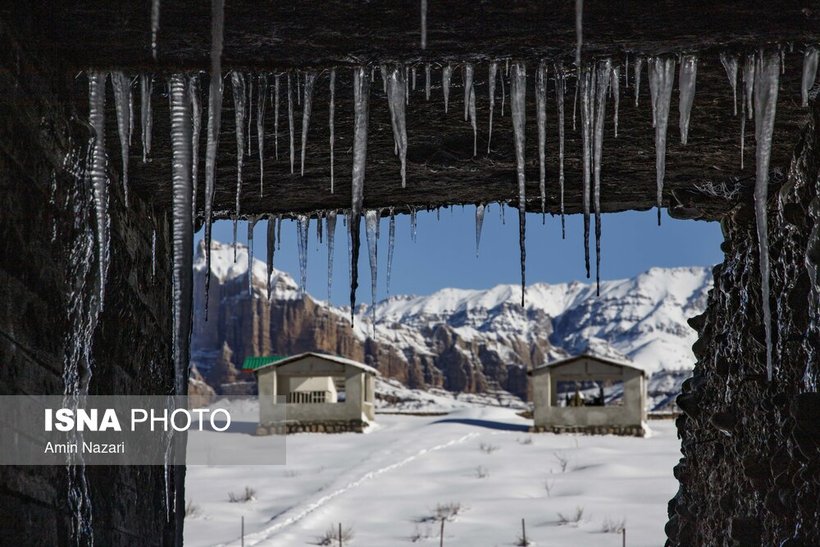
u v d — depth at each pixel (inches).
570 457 1405.0
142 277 262.5
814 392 202.8
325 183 277.4
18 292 175.0
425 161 258.1
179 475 280.8
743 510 263.0
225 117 224.4
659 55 195.3
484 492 1193.4
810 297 213.0
